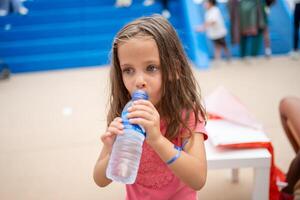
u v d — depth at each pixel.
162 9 7.16
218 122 2.23
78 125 3.81
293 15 6.54
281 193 2.13
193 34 6.38
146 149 1.15
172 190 1.24
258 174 1.90
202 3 6.77
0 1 7.11
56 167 3.00
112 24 6.93
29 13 7.15
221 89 2.49
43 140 3.51
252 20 5.93
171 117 1.13
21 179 2.85
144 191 1.24
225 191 2.55
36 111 4.32
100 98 4.63
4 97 4.95
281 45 6.65
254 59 6.30
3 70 6.04
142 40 1.00
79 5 7.38
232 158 1.85
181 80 1.12
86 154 3.18
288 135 2.35
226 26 6.79
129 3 7.25
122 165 0.96
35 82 5.68
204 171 1.08
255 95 4.46
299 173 2.00
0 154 3.26
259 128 2.12
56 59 6.44
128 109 0.98
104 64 6.50
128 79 1.04
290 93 4.48
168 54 1.04
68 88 5.21
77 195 2.61
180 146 1.16
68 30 6.87
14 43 6.67
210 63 6.14
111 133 0.97
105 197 2.57
